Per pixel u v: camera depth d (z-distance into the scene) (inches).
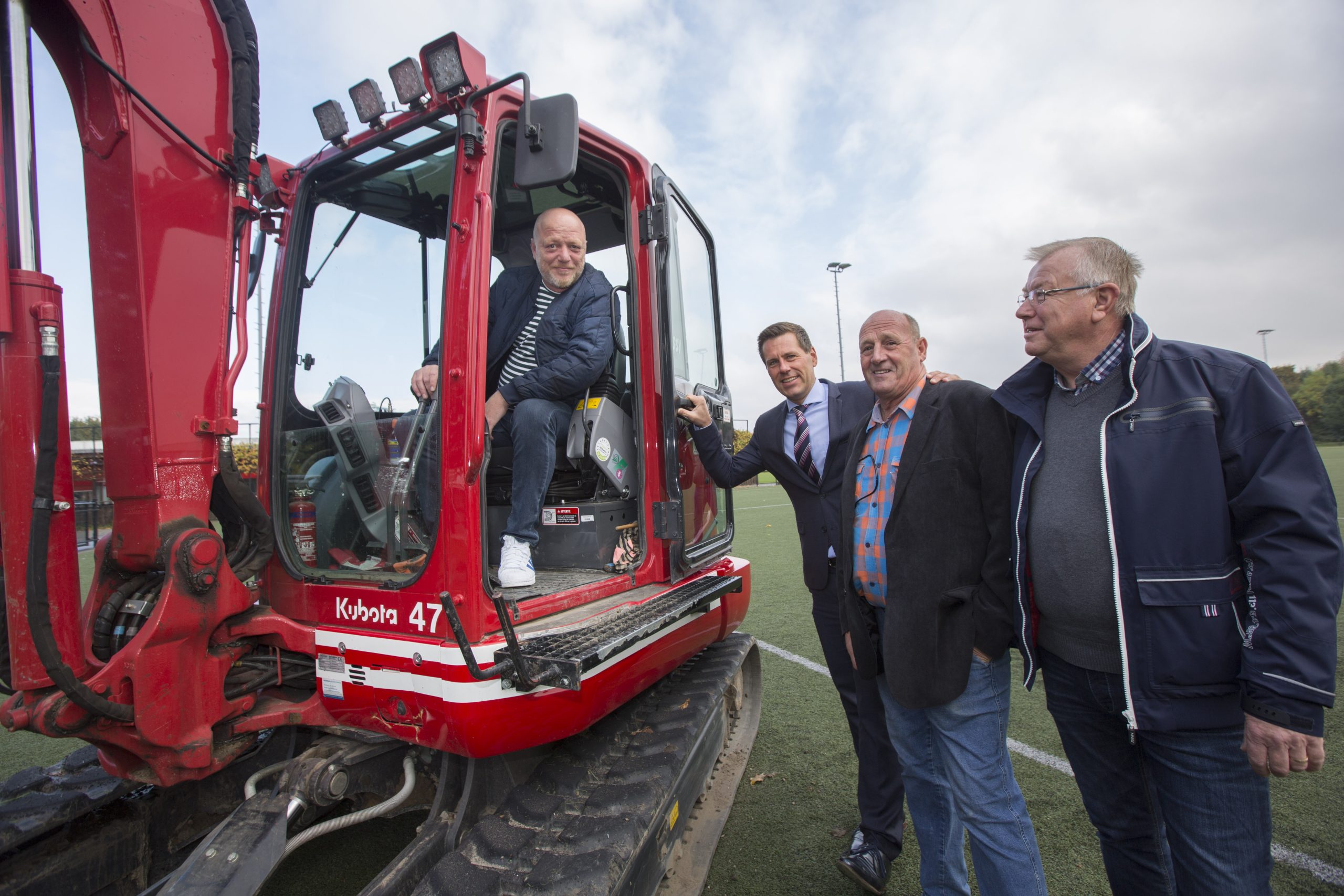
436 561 68.2
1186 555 55.8
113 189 66.2
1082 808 110.7
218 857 59.8
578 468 104.4
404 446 79.0
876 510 79.2
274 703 77.5
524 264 132.7
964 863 79.3
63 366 59.7
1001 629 68.7
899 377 77.2
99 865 76.3
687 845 99.4
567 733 72.6
